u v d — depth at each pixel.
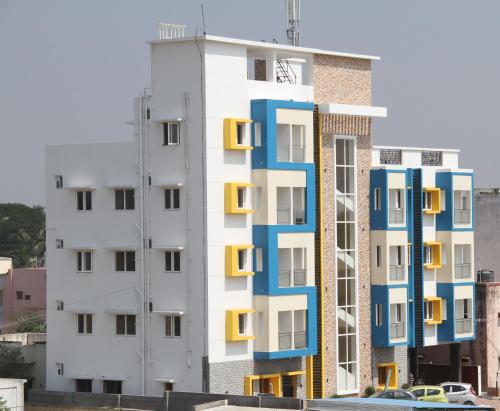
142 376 99.75
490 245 132.88
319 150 104.38
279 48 102.19
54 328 103.94
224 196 98.06
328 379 105.06
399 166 110.38
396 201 110.50
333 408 85.44
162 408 93.62
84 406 96.38
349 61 107.88
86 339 102.56
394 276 109.75
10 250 196.12
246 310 98.81
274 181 99.69
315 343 102.50
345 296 106.94
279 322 100.62
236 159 99.00
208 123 97.31
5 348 107.06
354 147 107.81
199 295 97.50
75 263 103.06
